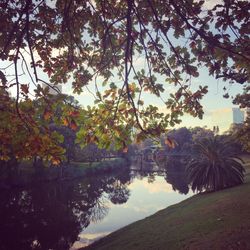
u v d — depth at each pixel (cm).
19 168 5488
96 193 4869
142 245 1555
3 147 579
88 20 688
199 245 1321
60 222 2962
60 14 652
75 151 6372
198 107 641
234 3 502
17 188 4731
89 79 700
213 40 501
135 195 4728
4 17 599
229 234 1363
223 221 1611
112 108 627
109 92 637
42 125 559
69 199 4244
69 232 2617
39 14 629
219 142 3281
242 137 2267
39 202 3909
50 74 688
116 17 679
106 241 1931
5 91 554
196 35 570
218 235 1384
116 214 3397
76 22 677
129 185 5909
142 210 3609
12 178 4841
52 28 654
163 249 1403
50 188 4991
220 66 577
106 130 617
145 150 14338
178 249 1343
